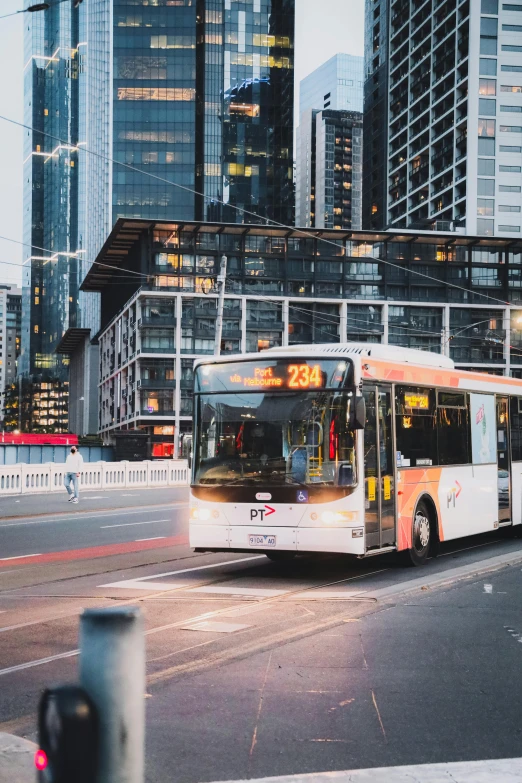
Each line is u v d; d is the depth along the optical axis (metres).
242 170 129.38
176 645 8.01
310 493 11.66
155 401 94.94
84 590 11.45
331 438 11.70
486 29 114.25
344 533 11.52
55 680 6.83
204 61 129.12
